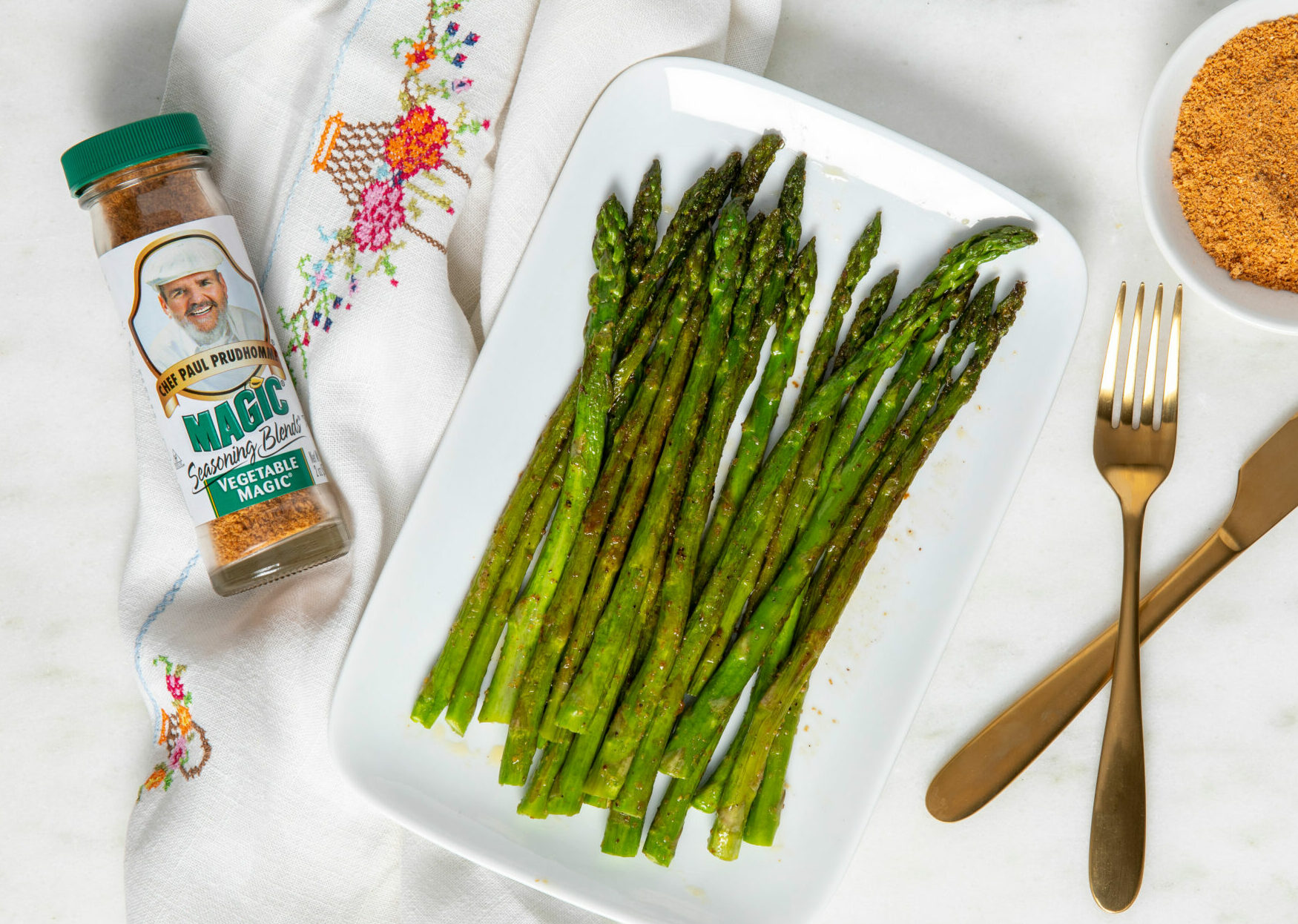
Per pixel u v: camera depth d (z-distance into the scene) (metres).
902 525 0.49
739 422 0.49
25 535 0.51
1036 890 0.50
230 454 0.46
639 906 0.48
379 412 0.49
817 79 0.51
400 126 0.49
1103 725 0.50
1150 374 0.50
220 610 0.49
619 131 0.49
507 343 0.49
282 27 0.49
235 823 0.48
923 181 0.49
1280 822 0.50
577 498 0.47
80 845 0.51
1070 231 0.50
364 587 0.48
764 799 0.48
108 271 0.46
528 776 0.48
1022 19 0.50
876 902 0.50
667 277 0.48
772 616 0.47
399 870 0.50
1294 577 0.50
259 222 0.50
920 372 0.48
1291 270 0.47
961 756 0.49
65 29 0.50
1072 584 0.50
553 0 0.48
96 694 0.51
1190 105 0.47
